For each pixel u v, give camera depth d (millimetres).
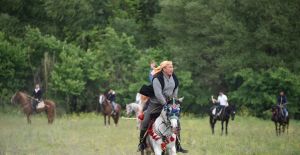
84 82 70375
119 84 73250
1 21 77562
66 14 81750
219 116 40062
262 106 71000
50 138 32594
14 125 44875
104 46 74688
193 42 77000
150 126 17094
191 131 42000
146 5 93062
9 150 26109
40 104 46969
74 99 72438
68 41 82375
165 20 81188
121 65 74125
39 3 82875
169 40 78938
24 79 72938
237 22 73062
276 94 69500
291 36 73250
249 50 73375
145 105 19141
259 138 36562
